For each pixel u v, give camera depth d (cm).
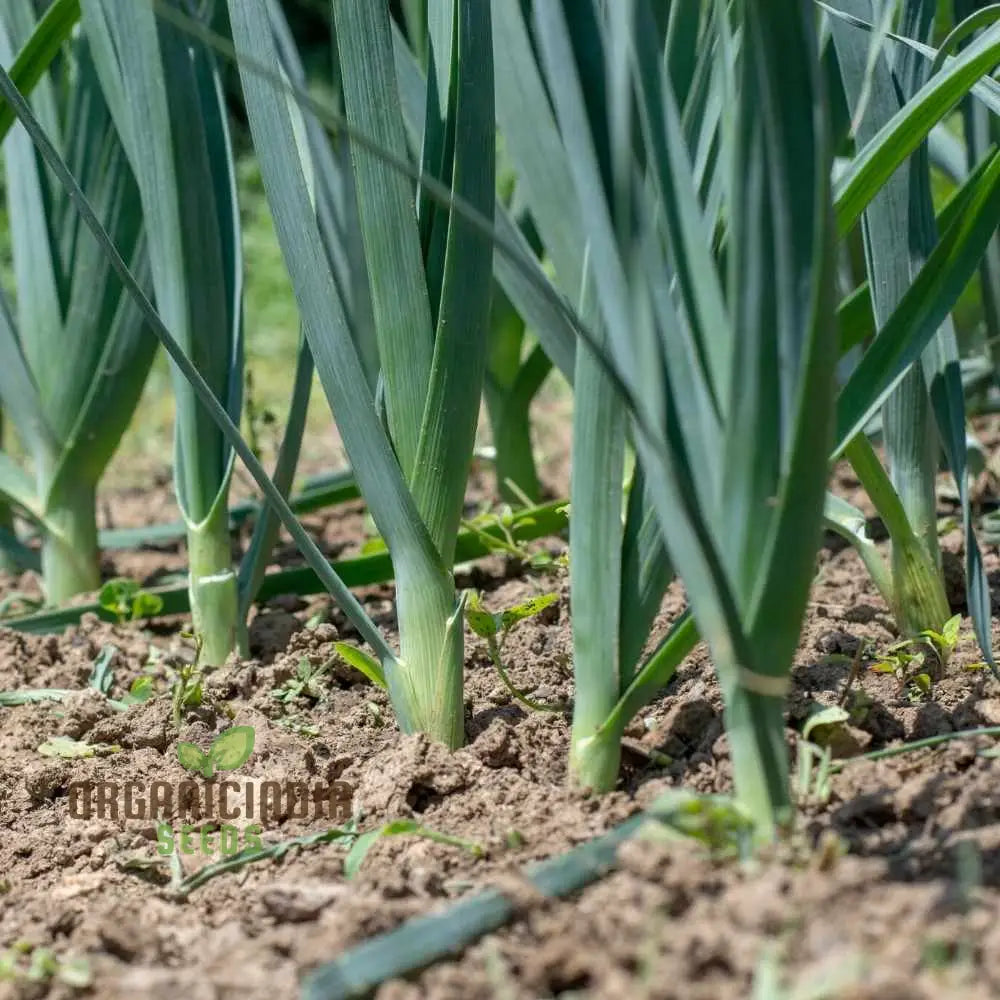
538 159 210
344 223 250
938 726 165
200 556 217
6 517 288
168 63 203
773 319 120
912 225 179
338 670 211
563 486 318
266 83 165
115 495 371
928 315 153
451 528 170
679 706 171
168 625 246
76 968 125
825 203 112
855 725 165
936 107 143
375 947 116
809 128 117
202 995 118
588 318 143
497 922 121
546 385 457
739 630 122
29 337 256
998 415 322
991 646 175
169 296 211
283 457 218
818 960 106
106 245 158
